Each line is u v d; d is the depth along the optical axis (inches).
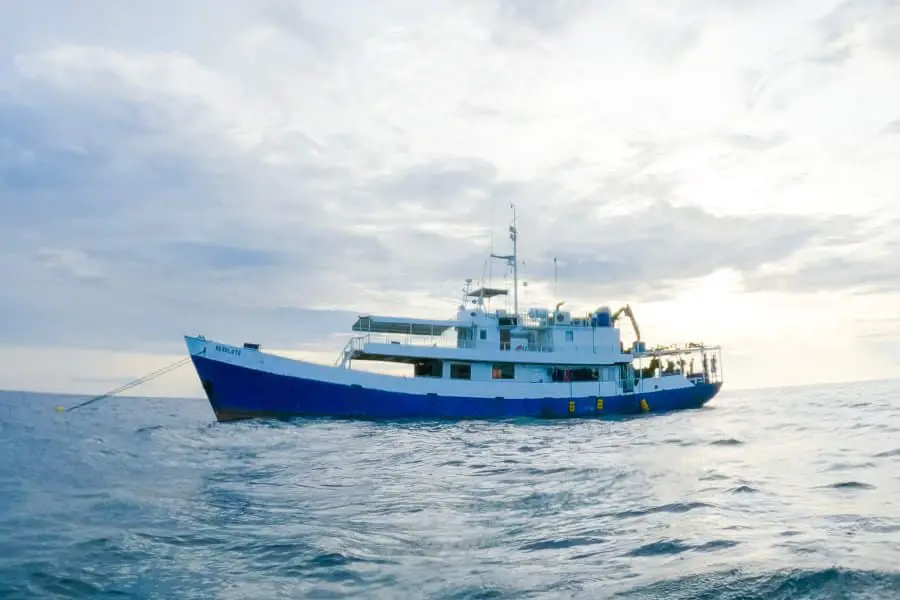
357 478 844.0
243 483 801.6
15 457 1058.7
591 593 363.9
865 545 430.3
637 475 814.5
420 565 434.6
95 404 4471.0
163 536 520.4
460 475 870.4
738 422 1711.4
